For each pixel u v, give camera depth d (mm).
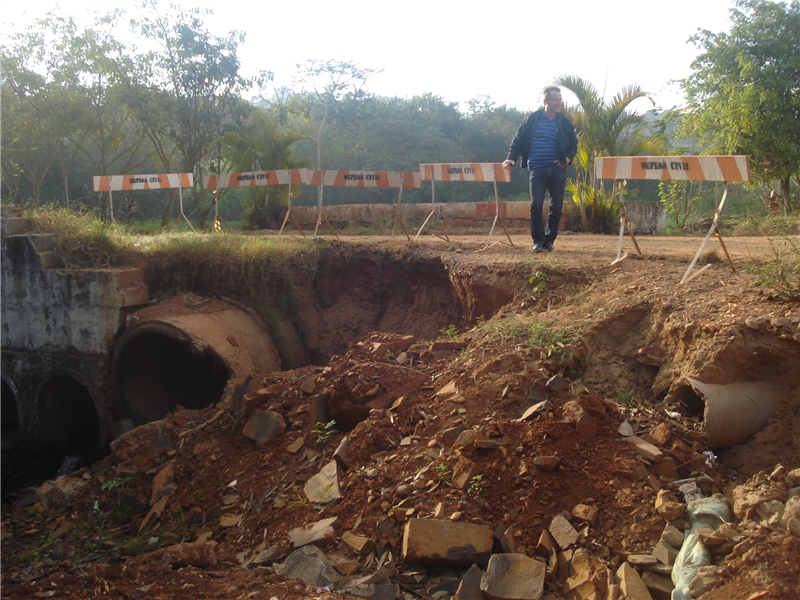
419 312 11195
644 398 5664
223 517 5852
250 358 10672
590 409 5074
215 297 11984
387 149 38188
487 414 5473
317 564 4363
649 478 4488
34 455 12477
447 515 4520
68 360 11695
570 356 5918
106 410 11398
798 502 3609
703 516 4066
